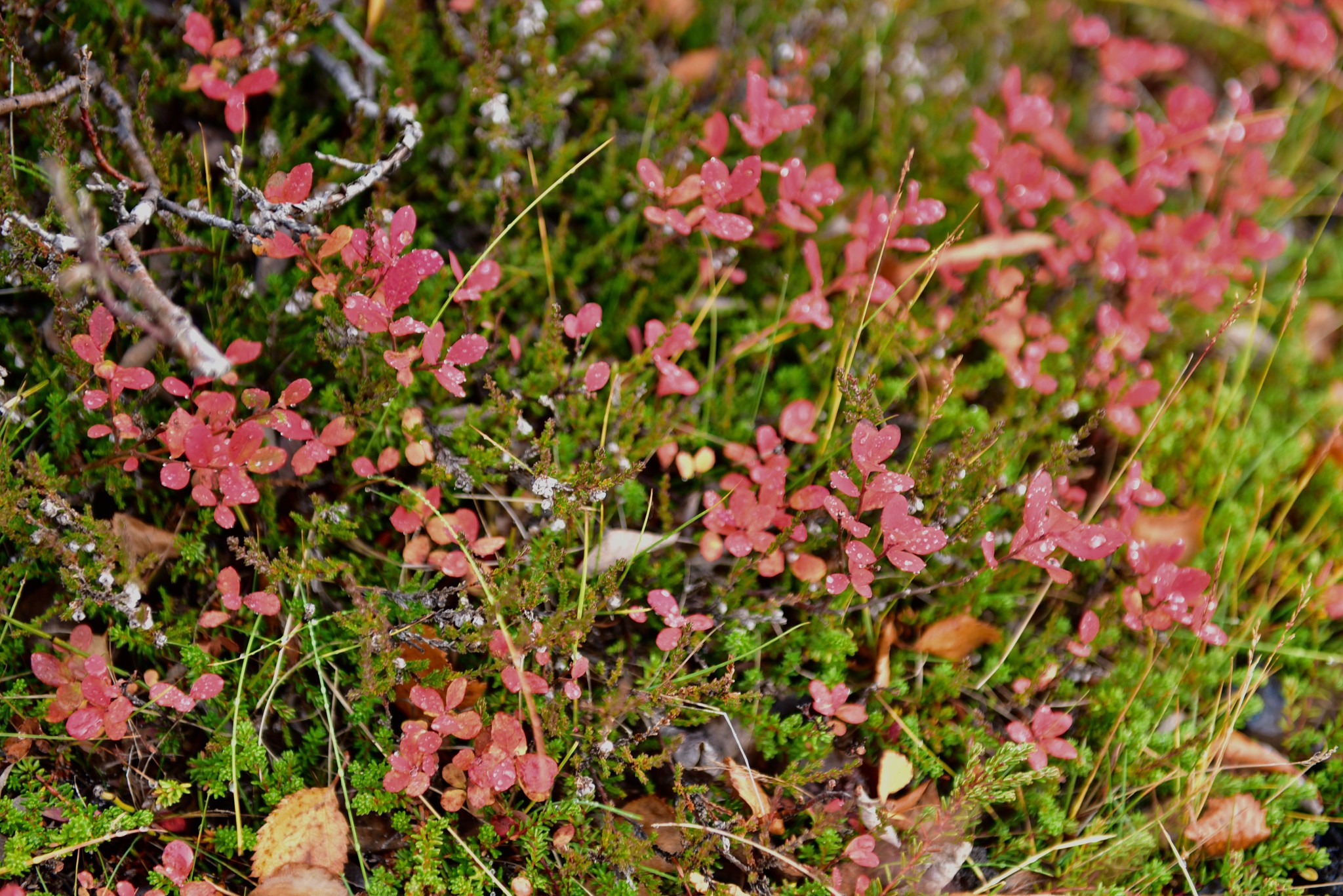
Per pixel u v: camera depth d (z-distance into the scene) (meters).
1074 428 1.16
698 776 1.07
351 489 1.09
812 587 1.08
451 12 1.17
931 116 1.23
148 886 1.04
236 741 1.04
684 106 1.17
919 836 1.05
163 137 1.14
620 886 1.04
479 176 1.15
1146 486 1.10
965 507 1.10
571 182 1.18
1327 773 1.10
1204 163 1.19
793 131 1.20
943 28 1.27
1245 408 1.18
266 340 1.11
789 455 1.12
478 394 1.13
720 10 1.24
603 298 1.16
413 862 1.04
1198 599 1.08
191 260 1.10
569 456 1.11
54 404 1.07
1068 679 1.11
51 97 1.07
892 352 1.14
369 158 1.13
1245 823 1.08
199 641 1.07
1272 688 1.12
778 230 1.17
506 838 1.05
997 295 1.14
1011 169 1.14
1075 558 1.12
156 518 1.08
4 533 1.06
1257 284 1.13
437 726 1.04
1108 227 1.16
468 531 1.08
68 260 1.05
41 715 1.04
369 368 1.09
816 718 1.07
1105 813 1.09
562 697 1.05
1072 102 1.27
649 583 1.10
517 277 1.14
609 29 1.18
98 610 1.07
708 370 1.16
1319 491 1.17
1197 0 1.30
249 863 1.05
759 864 1.05
